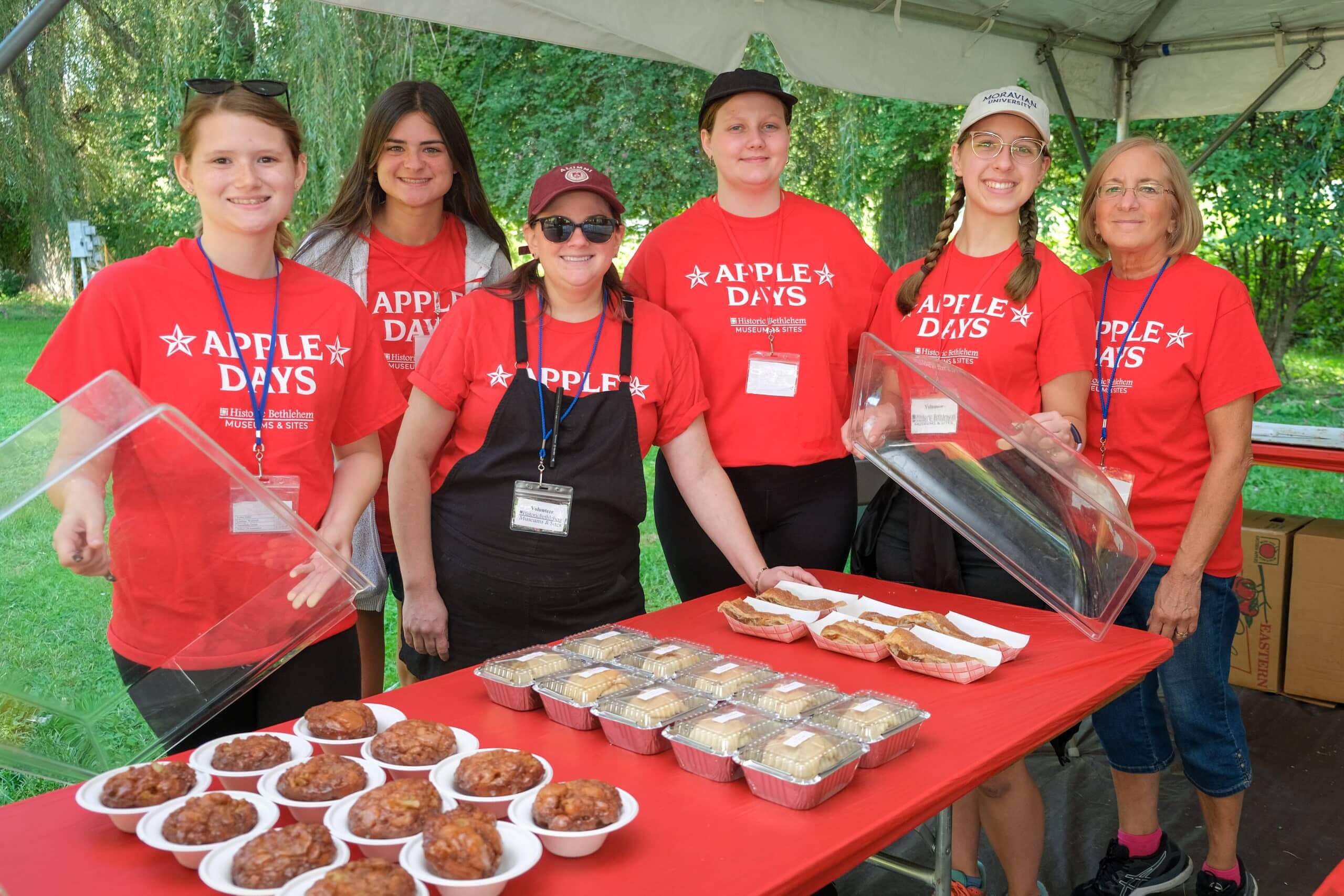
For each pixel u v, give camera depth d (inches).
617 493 99.7
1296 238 426.9
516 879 51.4
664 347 102.7
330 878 46.4
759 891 50.5
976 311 109.3
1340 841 133.5
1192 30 209.5
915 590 105.3
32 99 375.9
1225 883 116.0
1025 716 73.2
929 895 118.9
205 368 81.9
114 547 63.0
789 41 167.5
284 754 61.5
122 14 343.0
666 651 77.8
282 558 68.8
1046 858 130.3
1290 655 177.2
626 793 59.2
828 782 59.4
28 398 388.2
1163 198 107.3
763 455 118.1
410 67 302.8
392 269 127.0
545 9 144.9
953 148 112.1
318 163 286.4
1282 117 419.5
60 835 55.5
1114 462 110.8
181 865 51.9
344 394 90.9
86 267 404.2
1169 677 111.9
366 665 137.1
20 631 61.0
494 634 101.3
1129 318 110.1
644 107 398.0
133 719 67.3
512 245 433.4
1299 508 343.3
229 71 311.6
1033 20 200.2
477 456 100.0
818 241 120.6
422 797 54.0
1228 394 104.3
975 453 91.8
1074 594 91.0
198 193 82.4
